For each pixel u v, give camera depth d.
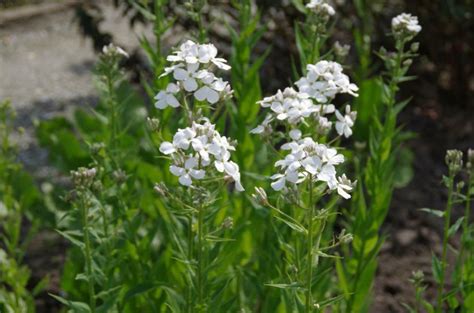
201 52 3.42
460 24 8.03
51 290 5.86
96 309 3.80
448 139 7.97
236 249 4.37
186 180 3.16
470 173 3.94
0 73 10.74
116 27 11.71
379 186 4.57
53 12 12.76
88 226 3.88
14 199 5.81
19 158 8.02
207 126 3.22
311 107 3.44
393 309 5.70
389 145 4.57
